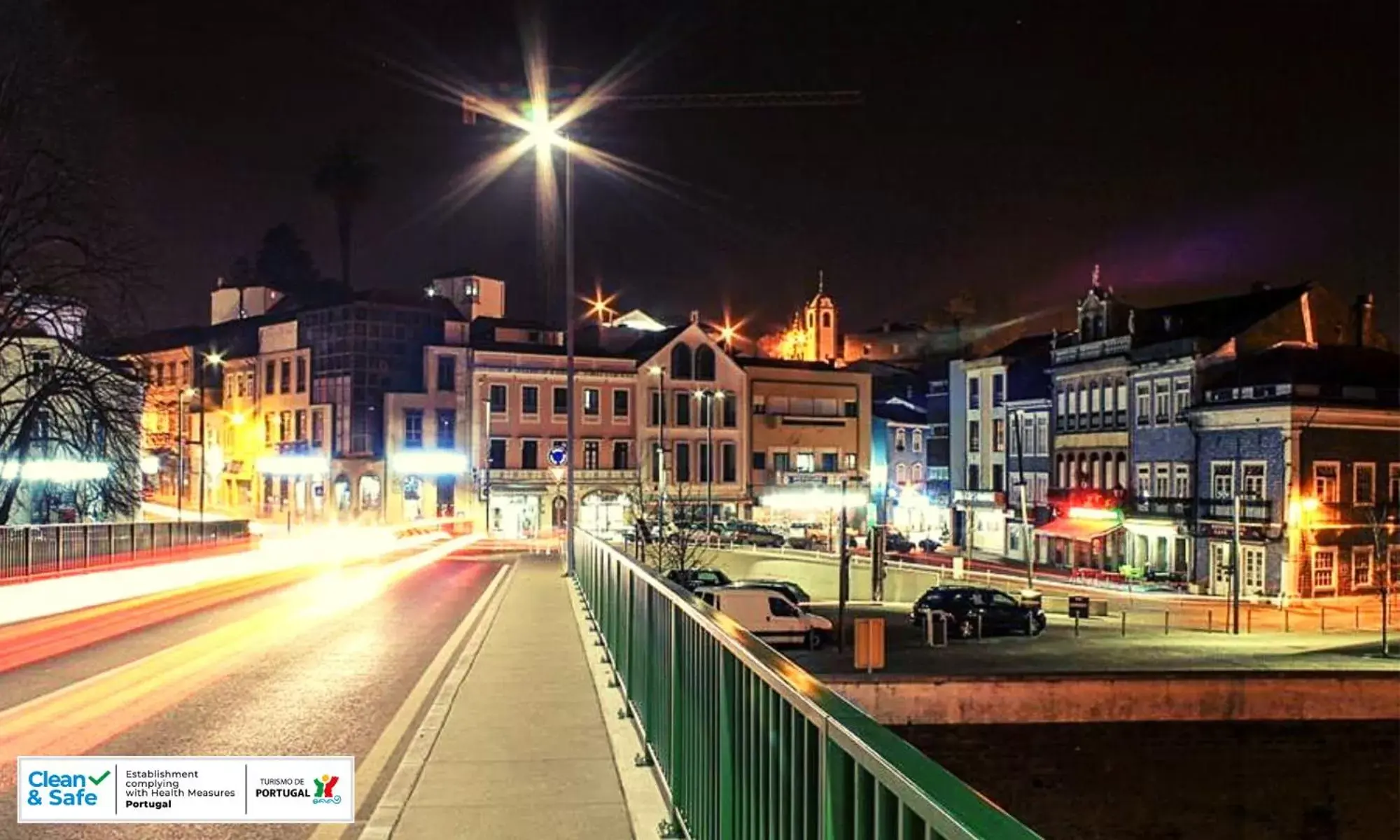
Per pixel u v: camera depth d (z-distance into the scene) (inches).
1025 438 2866.6
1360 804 1143.6
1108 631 1702.8
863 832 127.6
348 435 2898.6
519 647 624.4
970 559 2783.0
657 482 3144.7
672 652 292.2
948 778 106.3
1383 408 2102.6
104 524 1311.5
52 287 1403.8
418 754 359.9
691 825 262.2
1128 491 2421.3
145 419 2571.4
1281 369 2112.5
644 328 3959.2
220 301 3895.2
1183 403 2285.9
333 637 708.0
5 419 1512.1
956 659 1402.6
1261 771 1135.0
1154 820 1118.4
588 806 300.4
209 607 925.2
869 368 4050.2
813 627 1443.2
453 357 2997.0
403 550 2237.9
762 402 3341.5
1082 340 2630.4
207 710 450.9
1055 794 1109.7
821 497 3043.8
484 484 2847.0
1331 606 1996.8
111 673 550.0
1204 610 1959.9
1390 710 1152.2
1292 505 2028.8
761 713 190.1
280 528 2888.8
